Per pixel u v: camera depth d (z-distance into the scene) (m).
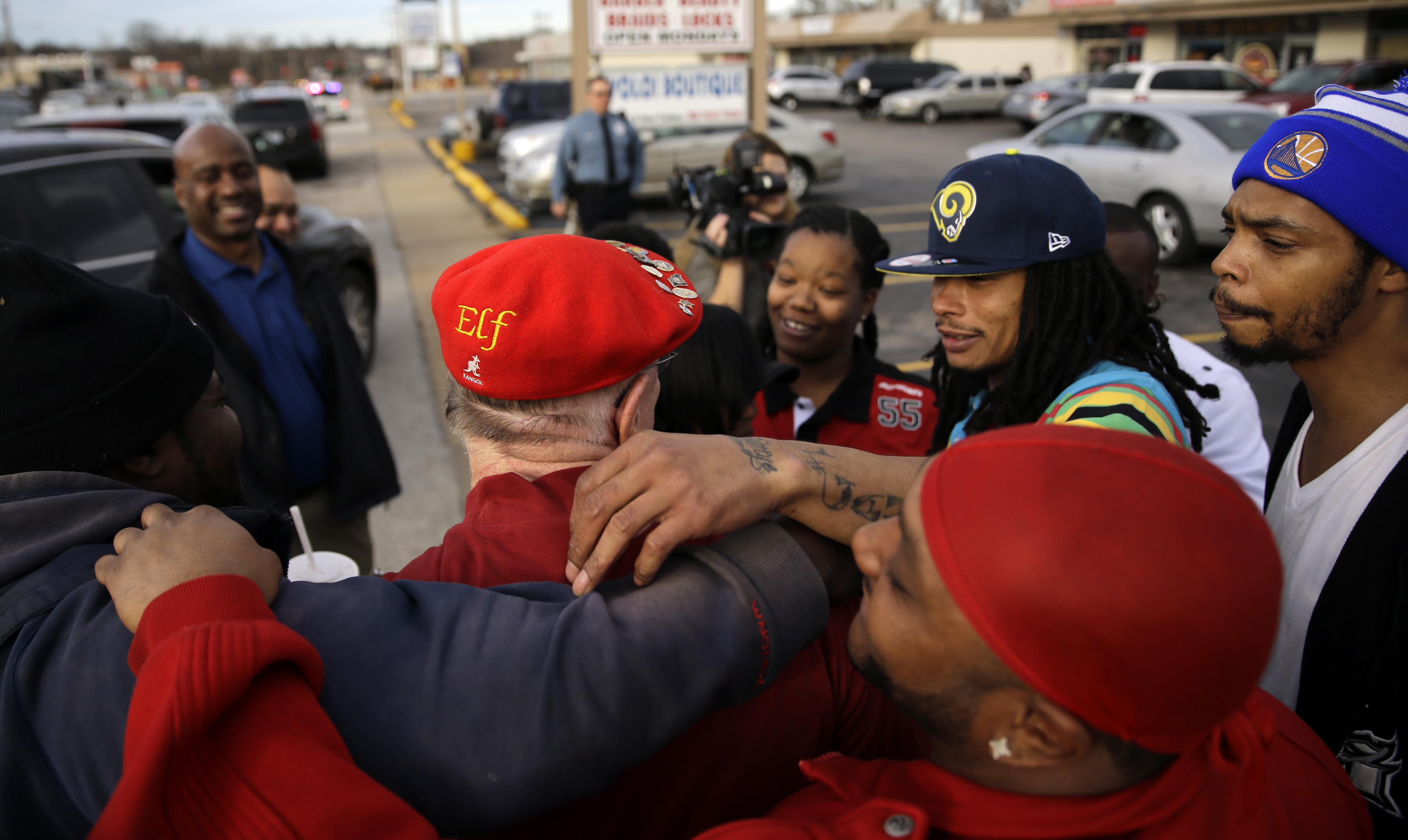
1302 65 20.58
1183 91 16.59
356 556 2.81
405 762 0.77
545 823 0.88
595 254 0.94
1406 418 1.10
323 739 0.73
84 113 9.52
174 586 0.79
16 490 0.97
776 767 0.95
